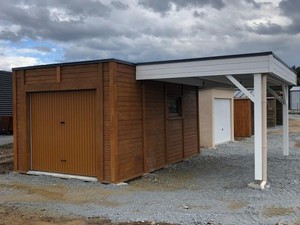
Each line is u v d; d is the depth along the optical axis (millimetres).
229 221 5504
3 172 10438
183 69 8672
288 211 6012
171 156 11516
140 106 9617
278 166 10648
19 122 10102
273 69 7910
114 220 5699
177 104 12258
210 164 11625
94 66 8742
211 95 15812
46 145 9797
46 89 9500
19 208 6531
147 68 9180
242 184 8344
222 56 8102
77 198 7285
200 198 7141
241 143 17594
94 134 9016
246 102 20547
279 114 29016
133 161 9273
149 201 6953
